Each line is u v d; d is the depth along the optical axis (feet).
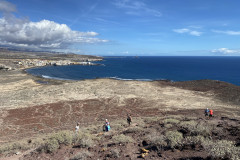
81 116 92.73
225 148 18.80
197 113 88.48
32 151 33.17
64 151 29.81
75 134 37.70
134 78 281.33
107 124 50.31
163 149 25.26
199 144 24.68
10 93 155.43
